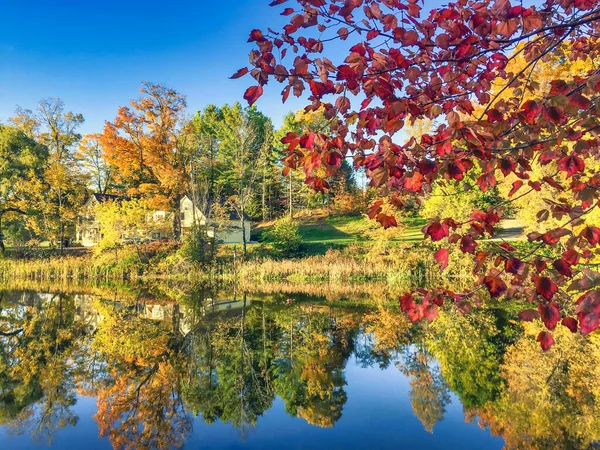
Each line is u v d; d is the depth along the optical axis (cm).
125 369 873
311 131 186
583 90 205
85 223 3716
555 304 190
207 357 941
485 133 185
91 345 1059
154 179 3206
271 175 4212
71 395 736
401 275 2117
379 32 186
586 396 655
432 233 195
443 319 1245
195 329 1207
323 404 665
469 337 1033
